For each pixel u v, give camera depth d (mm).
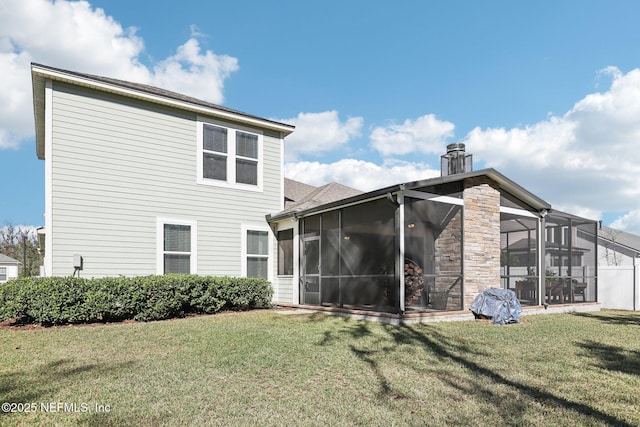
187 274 10211
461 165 12422
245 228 12125
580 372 4668
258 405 3572
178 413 3379
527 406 3572
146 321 8680
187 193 11078
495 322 8547
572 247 12906
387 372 4605
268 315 9734
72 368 4781
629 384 4227
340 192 14547
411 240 9164
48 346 6020
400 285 8406
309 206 12281
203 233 11289
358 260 10438
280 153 13148
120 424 3154
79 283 8219
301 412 3414
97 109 9836
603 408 3539
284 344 6066
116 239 9859
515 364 5000
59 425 3145
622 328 8000
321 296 10875
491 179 10625
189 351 5645
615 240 21500
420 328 7664
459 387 4086
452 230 9789
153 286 8938
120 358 5270
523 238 12109
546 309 11352
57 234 9094
